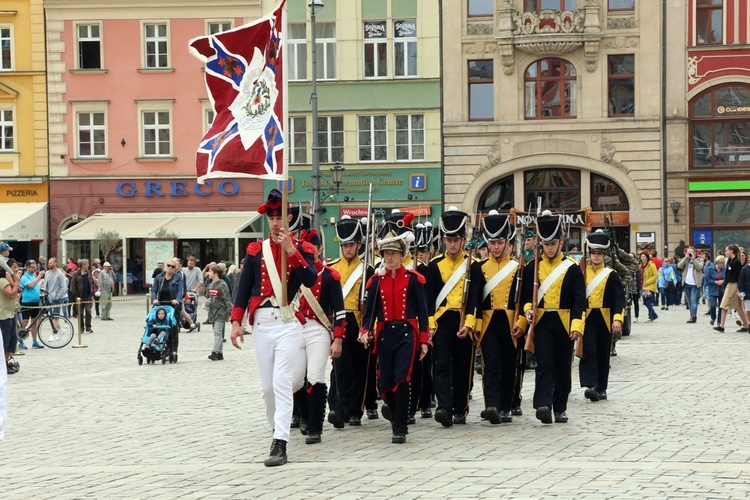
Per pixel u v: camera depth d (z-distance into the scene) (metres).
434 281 13.78
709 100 52.00
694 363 21.19
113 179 54.75
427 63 53.09
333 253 53.66
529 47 52.00
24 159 55.12
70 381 20.50
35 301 29.34
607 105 52.34
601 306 16.02
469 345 13.88
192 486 10.02
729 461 10.66
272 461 10.99
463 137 53.00
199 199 54.59
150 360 23.84
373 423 14.21
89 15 54.53
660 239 52.09
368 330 12.77
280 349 11.30
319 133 53.75
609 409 14.92
